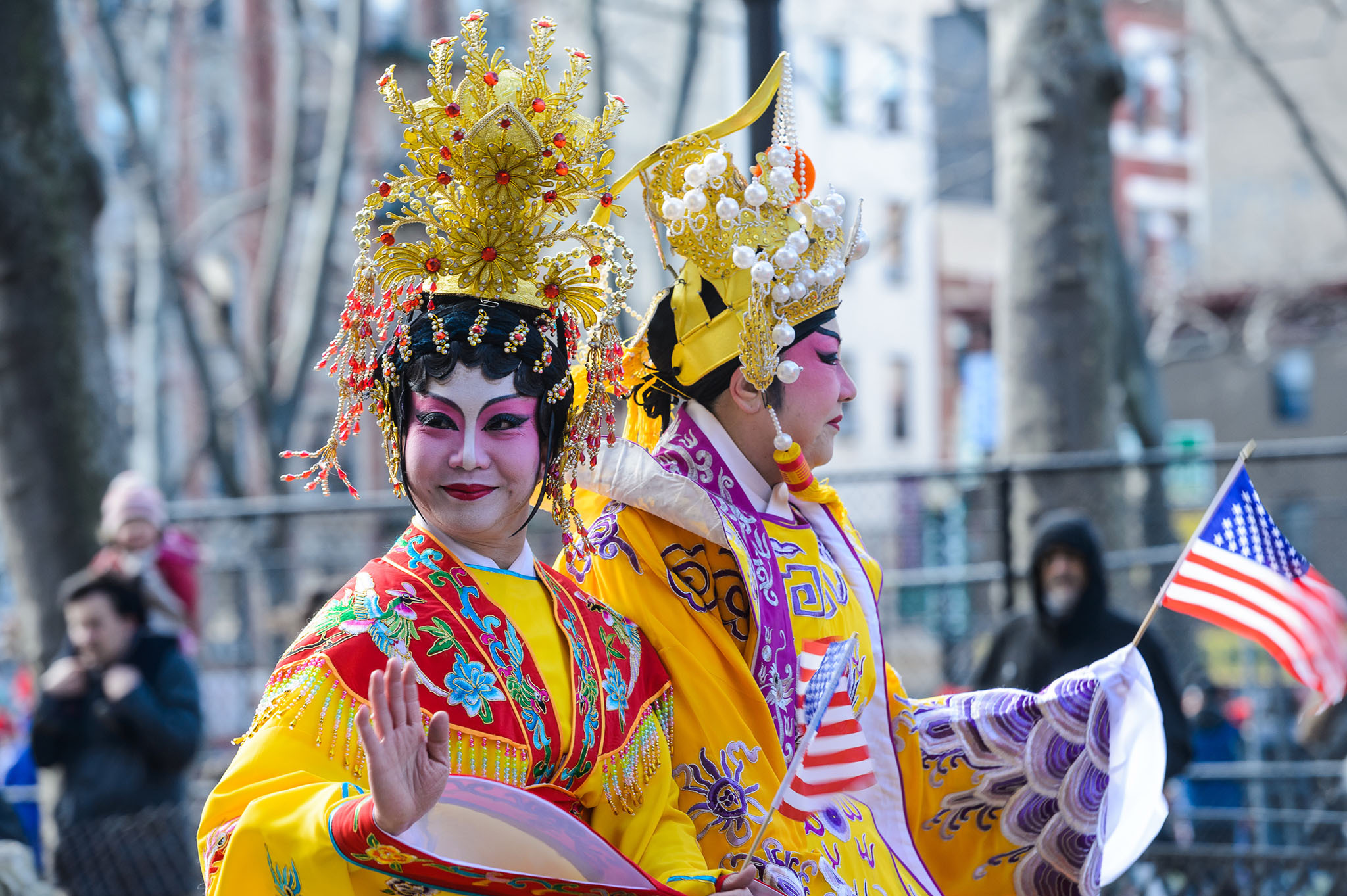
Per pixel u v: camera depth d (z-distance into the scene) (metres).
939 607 8.45
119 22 22.00
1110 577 8.42
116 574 6.29
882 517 8.57
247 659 8.94
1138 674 3.60
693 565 3.30
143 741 5.98
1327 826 7.15
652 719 3.08
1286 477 8.42
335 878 2.50
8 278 8.60
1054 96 10.36
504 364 2.85
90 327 8.81
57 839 5.99
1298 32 26.33
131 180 20.64
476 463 2.82
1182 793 7.75
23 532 8.68
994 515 8.45
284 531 9.05
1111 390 10.43
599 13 17.86
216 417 18.45
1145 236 33.50
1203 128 29.69
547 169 2.94
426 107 2.92
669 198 3.38
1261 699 7.75
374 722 2.41
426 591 2.80
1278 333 28.62
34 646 8.73
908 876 3.54
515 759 2.76
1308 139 16.38
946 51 27.22
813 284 3.44
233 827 2.57
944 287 32.44
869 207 28.92
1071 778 3.63
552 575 3.07
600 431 3.12
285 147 18.44
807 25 23.73
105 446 8.82
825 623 3.46
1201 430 29.78
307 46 19.61
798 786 3.22
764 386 3.38
